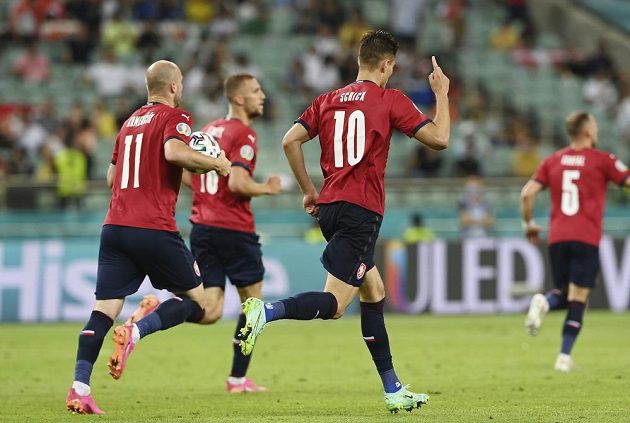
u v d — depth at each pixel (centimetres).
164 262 2591
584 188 3644
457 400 2834
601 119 8838
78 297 5888
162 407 2755
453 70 8919
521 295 6247
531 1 10306
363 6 9581
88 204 6612
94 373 3628
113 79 8262
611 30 9888
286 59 8869
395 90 2467
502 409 2638
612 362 3866
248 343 2294
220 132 3098
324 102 2502
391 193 7062
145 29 8531
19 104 8094
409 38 9006
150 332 2567
